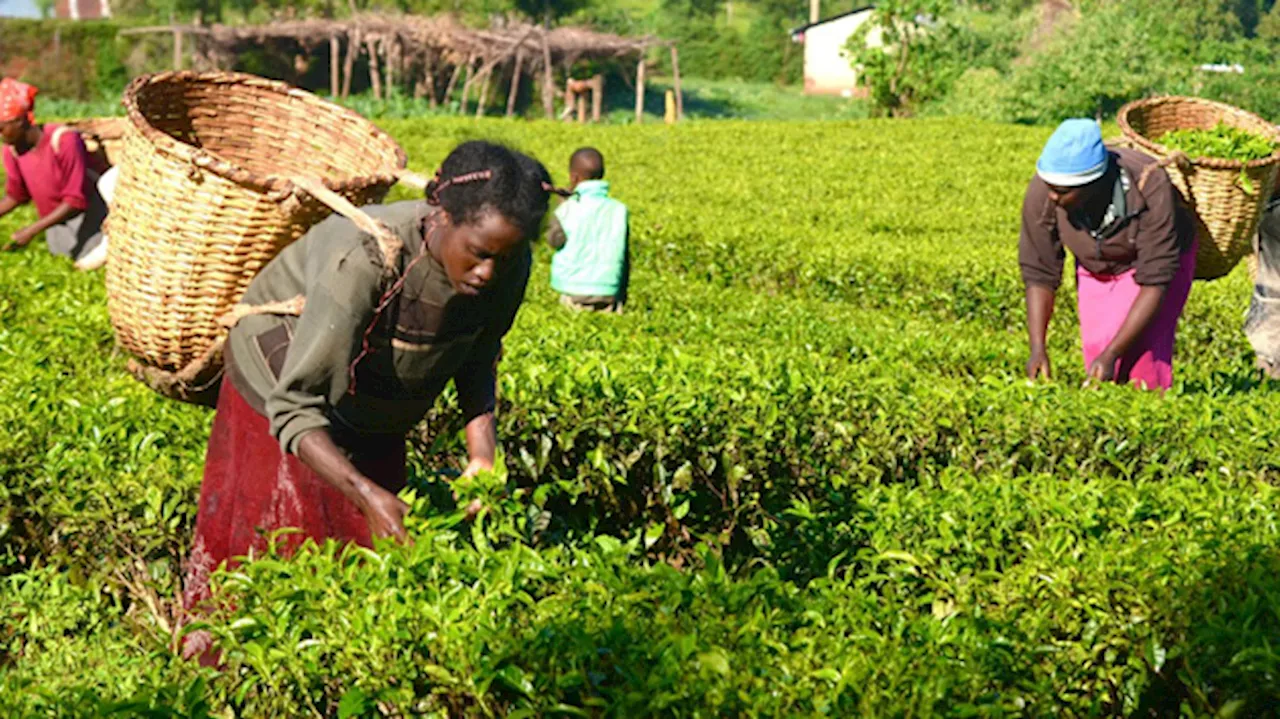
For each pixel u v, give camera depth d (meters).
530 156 3.33
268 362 3.78
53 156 9.63
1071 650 3.60
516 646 3.15
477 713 3.29
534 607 3.35
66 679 3.93
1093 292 6.80
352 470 3.62
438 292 3.58
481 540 3.65
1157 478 5.73
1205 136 6.87
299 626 3.36
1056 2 49.50
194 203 3.81
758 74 77.94
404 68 51.53
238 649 3.49
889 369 7.05
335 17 56.56
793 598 3.50
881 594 4.17
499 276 3.40
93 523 4.88
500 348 4.04
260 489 3.96
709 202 20.03
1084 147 6.22
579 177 9.47
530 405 5.79
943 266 12.54
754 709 2.92
